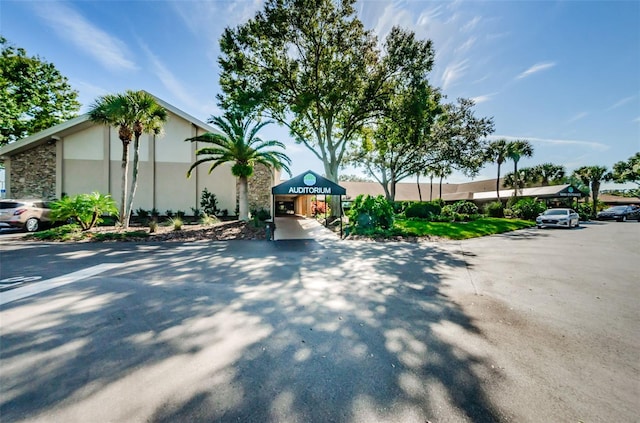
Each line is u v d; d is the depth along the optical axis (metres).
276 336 3.13
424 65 15.65
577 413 1.96
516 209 24.19
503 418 1.90
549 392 2.19
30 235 10.18
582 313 3.91
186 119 17.19
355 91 16.33
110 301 4.14
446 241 11.07
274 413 1.92
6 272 5.74
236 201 18.25
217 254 7.80
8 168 16.02
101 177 16.88
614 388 2.25
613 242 10.91
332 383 2.28
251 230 12.29
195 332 3.20
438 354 2.77
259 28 14.62
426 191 49.81
